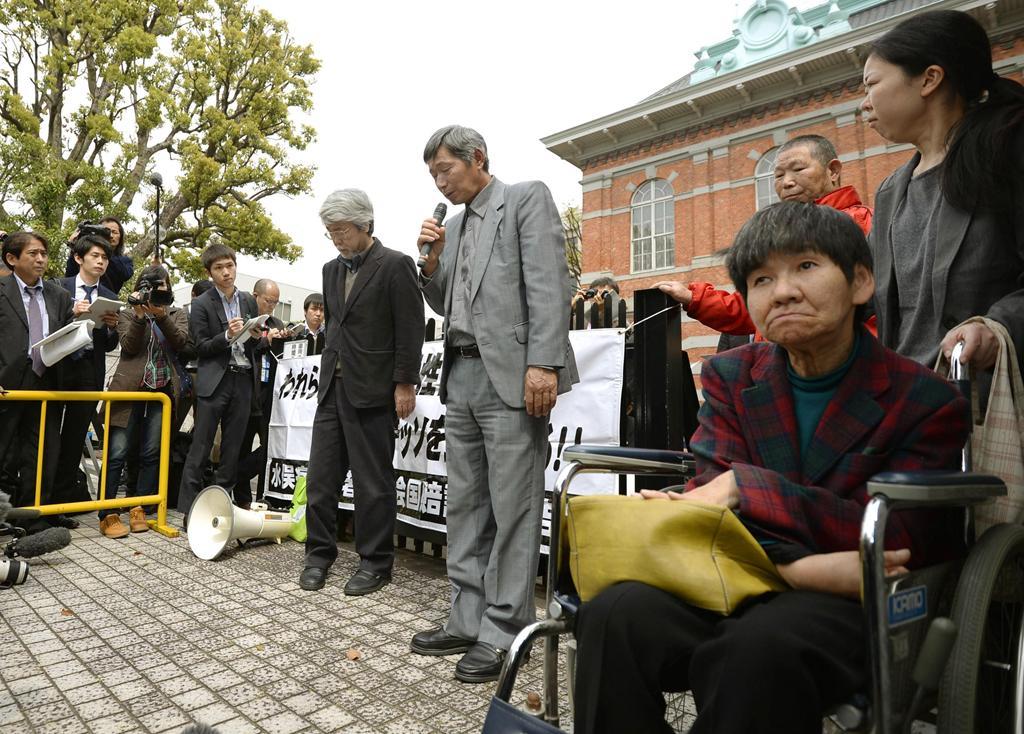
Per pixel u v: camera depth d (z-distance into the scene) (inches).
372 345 129.3
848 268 45.6
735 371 53.1
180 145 652.7
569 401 124.6
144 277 185.5
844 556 40.0
